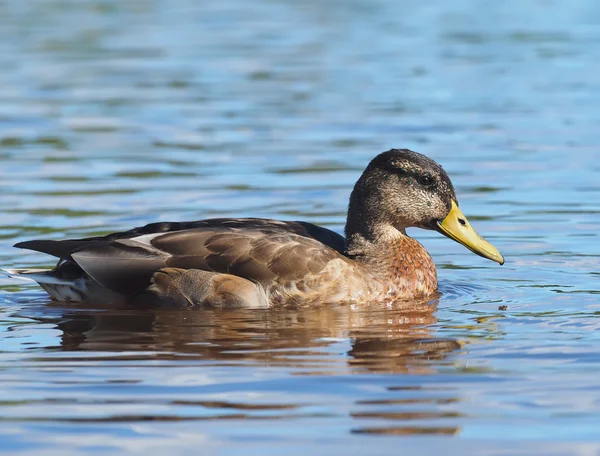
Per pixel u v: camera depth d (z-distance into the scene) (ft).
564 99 82.94
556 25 113.80
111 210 57.21
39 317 42.19
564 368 35.09
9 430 30.55
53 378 34.65
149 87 88.89
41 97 85.25
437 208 46.96
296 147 70.85
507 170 65.21
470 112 79.51
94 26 115.85
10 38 108.99
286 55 101.19
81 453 29.01
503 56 98.99
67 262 44.65
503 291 45.75
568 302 43.62
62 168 65.92
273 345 38.14
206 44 106.42
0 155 68.90
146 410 31.86
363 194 47.19
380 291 44.86
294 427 30.55
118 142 72.28
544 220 55.83
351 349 37.63
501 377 34.37
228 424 30.81
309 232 46.88
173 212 56.85
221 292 43.21
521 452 28.91
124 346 38.11
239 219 46.47
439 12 123.34
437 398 32.60
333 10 125.49
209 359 36.52
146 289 43.52
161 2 131.75
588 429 30.22
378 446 29.35
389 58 99.30
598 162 66.44
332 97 84.84
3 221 55.26
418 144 71.20
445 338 38.88
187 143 72.02
